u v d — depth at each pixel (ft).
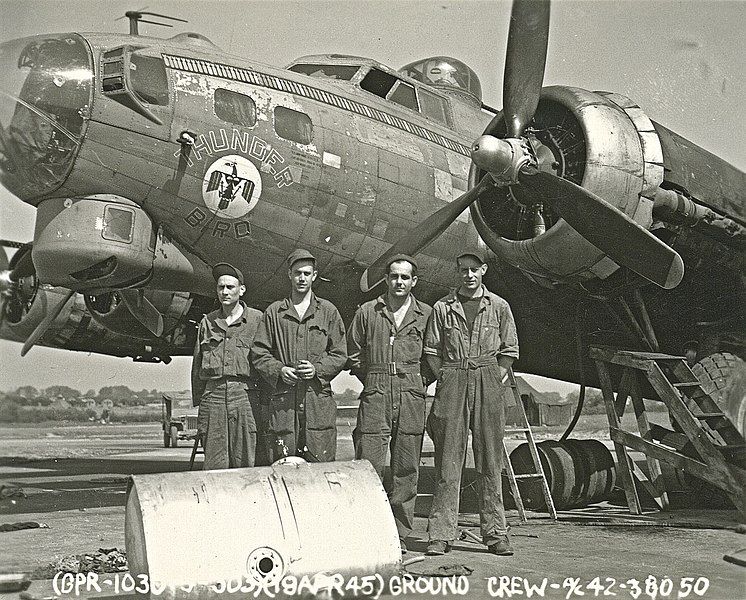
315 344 18.70
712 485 25.00
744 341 29.78
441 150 28.35
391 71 28.71
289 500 13.61
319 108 25.39
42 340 36.14
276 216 24.20
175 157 22.53
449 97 31.12
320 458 18.63
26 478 37.96
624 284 25.25
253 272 25.05
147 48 22.90
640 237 21.90
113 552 17.81
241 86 23.89
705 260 27.53
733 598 14.06
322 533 13.41
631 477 25.95
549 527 23.02
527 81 22.36
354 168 25.35
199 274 24.61
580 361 27.84
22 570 15.84
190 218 23.30
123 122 21.91
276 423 18.74
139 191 22.57
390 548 13.84
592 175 22.93
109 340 37.37
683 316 30.27
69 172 21.83
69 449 64.80
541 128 24.44
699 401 25.41
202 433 19.30
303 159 24.34
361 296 26.94
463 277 19.06
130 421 104.32
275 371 18.39
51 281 23.07
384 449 18.60
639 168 23.45
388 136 26.84
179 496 13.10
